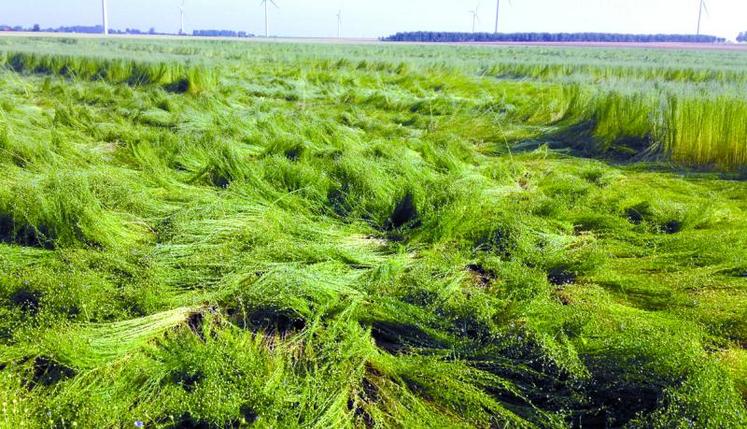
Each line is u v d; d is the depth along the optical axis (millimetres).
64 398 2434
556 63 18906
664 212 4816
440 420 2453
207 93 11336
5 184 4816
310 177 5250
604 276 3750
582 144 7812
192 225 4230
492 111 10219
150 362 2754
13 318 2994
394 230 4543
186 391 2582
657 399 2506
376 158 6176
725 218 4773
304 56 23219
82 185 4398
